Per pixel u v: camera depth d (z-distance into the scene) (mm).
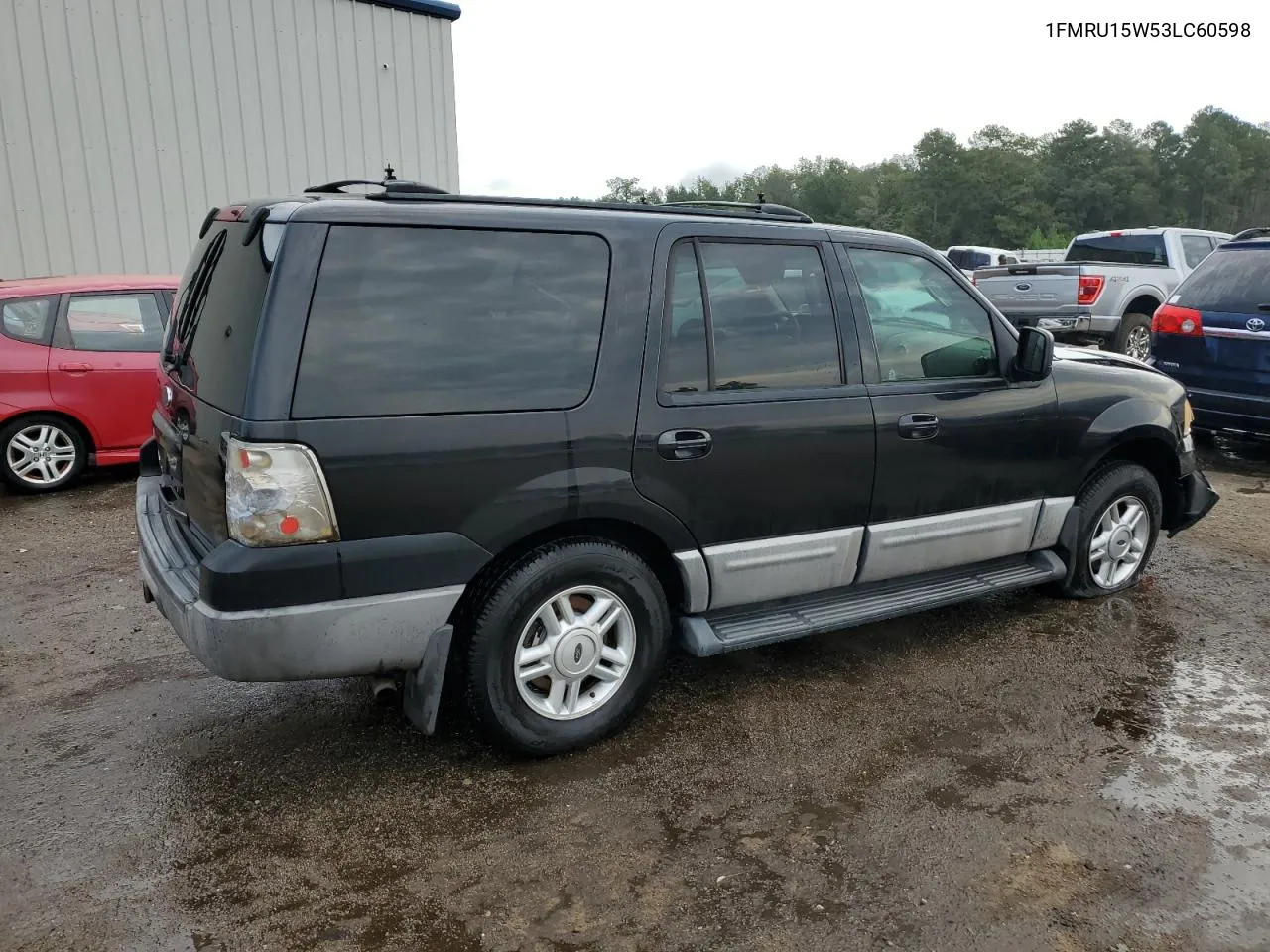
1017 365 4379
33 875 2809
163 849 2938
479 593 3258
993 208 111812
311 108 12867
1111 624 4758
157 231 11797
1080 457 4672
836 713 3828
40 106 10836
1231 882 2791
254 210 3158
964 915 2646
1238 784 3305
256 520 2826
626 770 3402
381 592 3006
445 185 14578
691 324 3545
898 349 4105
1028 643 4527
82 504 7059
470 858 2898
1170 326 8148
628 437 3359
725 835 3014
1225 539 6148
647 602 3523
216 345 3131
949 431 4172
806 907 2680
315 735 3652
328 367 2896
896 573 4184
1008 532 4508
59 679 4145
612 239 3402
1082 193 109375
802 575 3885
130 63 11359
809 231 3893
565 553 3324
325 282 2912
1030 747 3557
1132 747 3559
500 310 3176
